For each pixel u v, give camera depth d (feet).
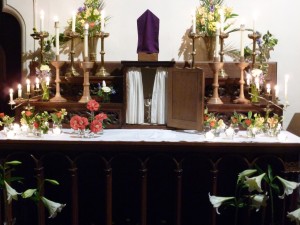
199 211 12.35
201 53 13.80
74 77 13.12
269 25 13.76
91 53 13.60
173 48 13.88
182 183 12.25
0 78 14.35
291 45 13.80
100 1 13.78
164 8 13.80
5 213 11.43
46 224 12.40
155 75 12.92
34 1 13.67
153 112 12.91
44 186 12.19
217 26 12.14
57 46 12.54
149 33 12.91
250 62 13.30
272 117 12.01
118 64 13.52
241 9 13.74
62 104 12.45
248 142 10.96
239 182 11.30
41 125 11.71
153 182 12.26
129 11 13.83
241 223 12.35
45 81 12.72
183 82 12.22
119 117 12.71
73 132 12.11
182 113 12.32
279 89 13.91
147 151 11.23
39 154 11.33
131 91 12.73
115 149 11.16
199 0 13.74
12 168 11.41
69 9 13.80
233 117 11.92
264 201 10.50
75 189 11.37
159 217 12.42
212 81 13.10
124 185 12.32
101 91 12.85
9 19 14.15
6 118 11.95
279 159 11.12
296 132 13.97
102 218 12.48
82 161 12.19
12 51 14.26
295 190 11.25
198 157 11.71
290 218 10.49
